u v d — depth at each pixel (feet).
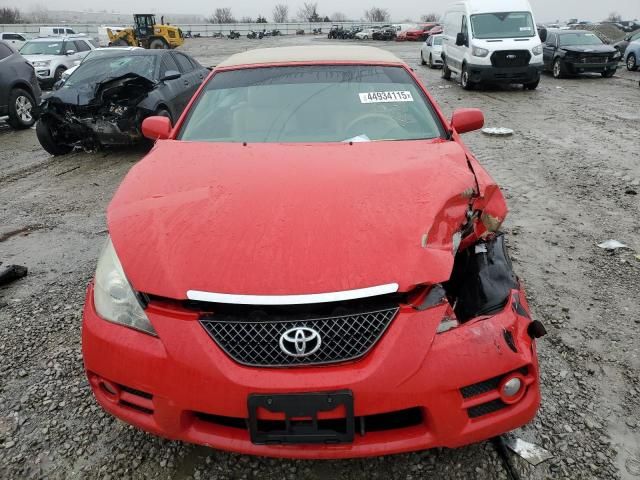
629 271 11.97
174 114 25.98
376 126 9.93
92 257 13.66
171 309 5.94
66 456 7.14
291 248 6.13
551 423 7.48
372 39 159.94
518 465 6.79
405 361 5.60
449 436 5.84
